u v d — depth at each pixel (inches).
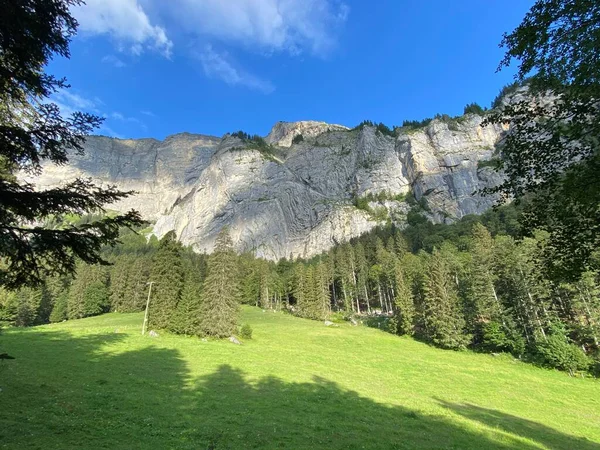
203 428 713.0
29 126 357.1
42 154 354.3
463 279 2760.8
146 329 2379.4
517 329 2194.9
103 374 1113.4
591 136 320.8
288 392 1112.2
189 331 2321.6
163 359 1451.8
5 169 388.5
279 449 630.5
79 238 326.3
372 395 1194.0
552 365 1882.4
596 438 1002.7
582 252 359.6
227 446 627.8
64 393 855.1
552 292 2098.9
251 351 1836.9
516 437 860.0
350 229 7795.3
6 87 371.2
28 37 329.4
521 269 2158.0
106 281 4635.8
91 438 600.1
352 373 1583.4
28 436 572.4
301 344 2287.2
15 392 808.9
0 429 585.9
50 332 1989.4
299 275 4173.2
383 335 2753.4
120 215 343.0
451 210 7357.3
